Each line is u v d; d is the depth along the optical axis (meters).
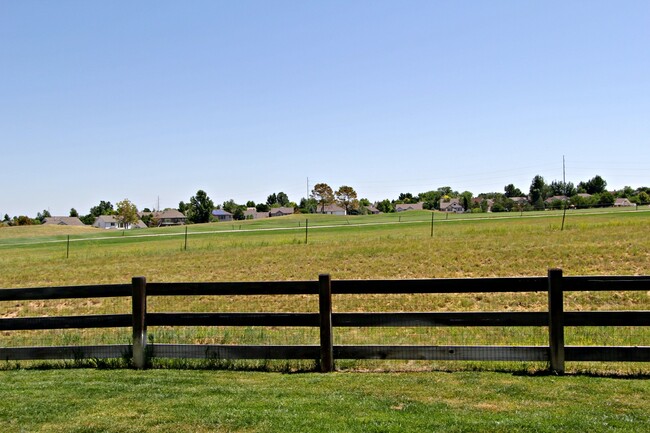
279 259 31.78
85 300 20.95
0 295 8.71
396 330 12.51
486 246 30.69
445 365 8.38
